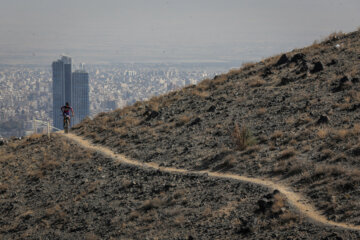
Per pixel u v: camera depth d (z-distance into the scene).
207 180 66.88
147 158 86.06
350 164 58.72
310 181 57.12
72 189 80.56
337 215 47.00
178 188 67.25
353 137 66.50
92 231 62.28
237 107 101.56
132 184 73.50
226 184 63.56
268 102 97.81
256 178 63.41
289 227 46.78
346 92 89.06
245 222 49.97
